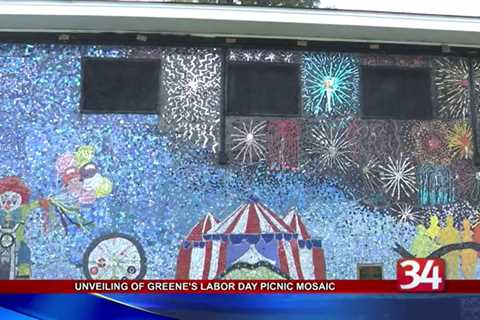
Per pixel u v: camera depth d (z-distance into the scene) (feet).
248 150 26.16
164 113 26.05
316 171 26.35
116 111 25.88
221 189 25.73
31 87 25.73
